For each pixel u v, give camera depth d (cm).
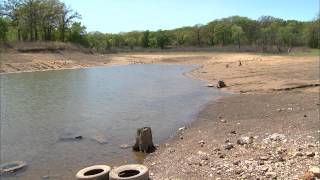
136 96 3206
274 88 3177
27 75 5459
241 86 3497
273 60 6712
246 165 1184
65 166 1424
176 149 1545
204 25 14625
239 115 2172
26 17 9588
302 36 12200
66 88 3878
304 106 2270
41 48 7825
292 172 1067
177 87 3772
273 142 1439
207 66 6500
